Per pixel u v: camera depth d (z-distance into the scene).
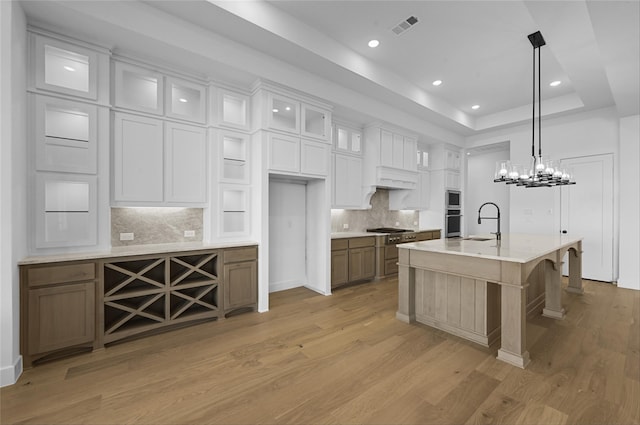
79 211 2.60
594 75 3.55
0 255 1.92
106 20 2.29
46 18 2.25
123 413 1.68
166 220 3.22
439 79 4.30
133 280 2.90
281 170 3.53
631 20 2.20
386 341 2.63
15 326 2.02
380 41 3.38
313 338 2.69
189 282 2.98
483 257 2.36
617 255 4.63
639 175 4.27
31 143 2.27
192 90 3.33
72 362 2.24
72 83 2.64
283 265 4.36
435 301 2.93
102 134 2.59
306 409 1.73
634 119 4.30
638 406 1.73
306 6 2.81
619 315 3.25
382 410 1.72
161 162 2.96
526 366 2.20
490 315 2.58
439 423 1.61
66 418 1.64
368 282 4.83
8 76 1.91
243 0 2.63
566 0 2.27
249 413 1.69
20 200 2.12
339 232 5.16
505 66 3.89
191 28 2.70
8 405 1.74
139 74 2.86
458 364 2.24
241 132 3.46
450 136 6.05
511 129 5.79
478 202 7.54
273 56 3.25
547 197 5.31
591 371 2.12
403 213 6.30
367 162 5.02
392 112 4.77
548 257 2.88
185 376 2.06
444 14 2.88
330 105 3.98
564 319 3.14
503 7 2.76
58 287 2.24
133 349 2.46
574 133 5.01
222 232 3.32
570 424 1.59
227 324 3.02
